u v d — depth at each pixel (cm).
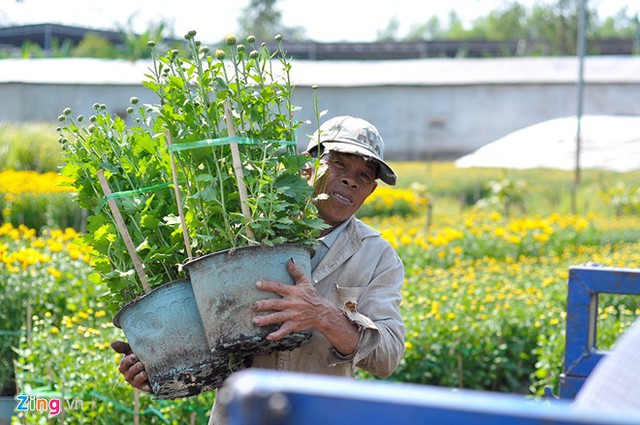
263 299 297
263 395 133
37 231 1356
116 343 341
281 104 320
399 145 3419
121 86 3183
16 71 3316
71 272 772
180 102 313
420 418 133
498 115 3391
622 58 3669
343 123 342
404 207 1822
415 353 707
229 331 294
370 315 328
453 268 1060
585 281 376
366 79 3428
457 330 724
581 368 377
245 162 308
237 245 303
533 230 1315
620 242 1362
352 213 338
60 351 594
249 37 319
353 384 138
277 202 302
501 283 905
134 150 327
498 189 2034
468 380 731
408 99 3403
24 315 711
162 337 305
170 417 555
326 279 332
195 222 305
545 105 3372
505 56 5784
